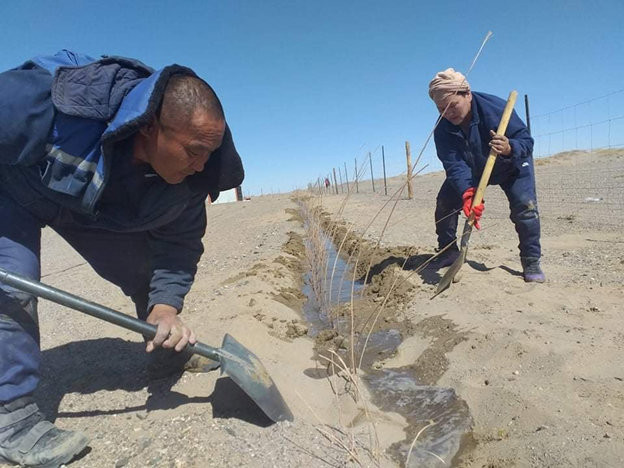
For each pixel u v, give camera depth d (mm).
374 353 4043
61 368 3781
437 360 3648
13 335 2467
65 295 2434
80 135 2330
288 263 7340
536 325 3674
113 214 2734
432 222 9484
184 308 4918
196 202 3023
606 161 24578
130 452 2611
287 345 3959
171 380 3340
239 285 5625
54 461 2455
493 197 13211
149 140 2336
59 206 2688
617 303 3965
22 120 2238
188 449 2555
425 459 2582
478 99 4770
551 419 2557
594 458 2193
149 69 2551
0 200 2621
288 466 2402
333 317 4832
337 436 2705
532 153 4797
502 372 3189
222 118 2324
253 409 2889
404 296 5051
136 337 4273
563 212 9188
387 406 3178
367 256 6934
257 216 15820
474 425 2809
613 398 2637
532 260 4793
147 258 3242
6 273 2377
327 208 15055
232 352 2789
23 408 2510
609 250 5758
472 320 3990
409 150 16000
